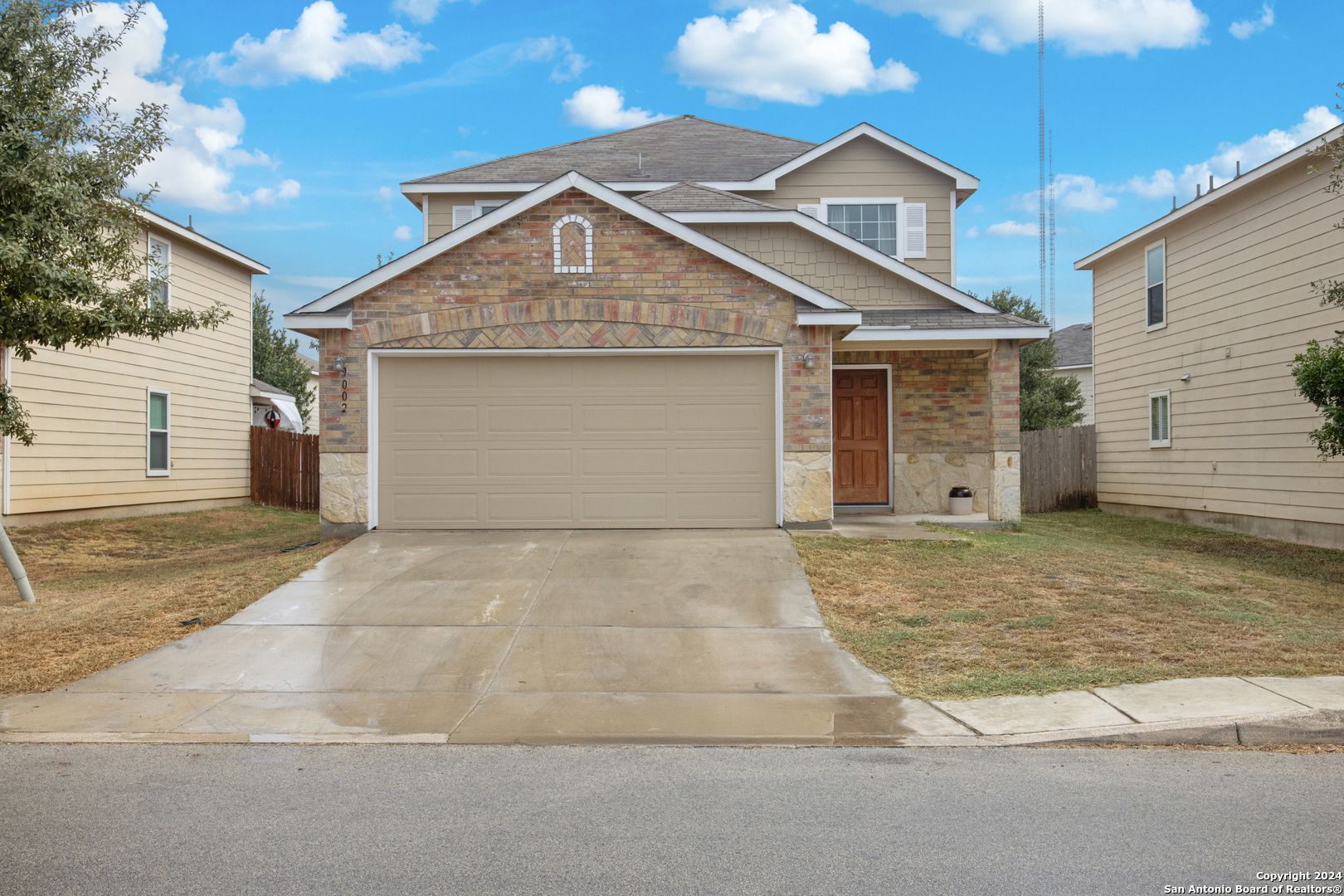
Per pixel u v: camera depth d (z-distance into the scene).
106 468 16.22
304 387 36.50
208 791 4.66
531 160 18.56
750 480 11.76
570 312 11.56
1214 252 16.22
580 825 4.18
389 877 3.65
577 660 7.16
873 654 7.26
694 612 8.36
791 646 7.48
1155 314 18.39
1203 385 16.62
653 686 6.60
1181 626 7.91
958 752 5.26
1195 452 16.88
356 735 5.62
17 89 8.30
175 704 6.22
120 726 5.78
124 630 7.97
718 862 3.78
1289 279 14.16
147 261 10.04
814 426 11.60
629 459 11.70
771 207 14.46
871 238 17.05
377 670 6.97
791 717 5.92
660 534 11.29
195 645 7.55
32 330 8.38
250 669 6.99
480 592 8.96
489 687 6.60
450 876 3.66
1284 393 14.34
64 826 4.18
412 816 4.30
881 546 10.97
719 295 11.60
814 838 4.03
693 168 17.72
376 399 11.63
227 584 9.45
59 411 15.09
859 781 4.79
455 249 11.56
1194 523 16.94
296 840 4.02
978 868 3.71
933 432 15.05
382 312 11.55
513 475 11.68
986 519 13.94
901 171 17.14
